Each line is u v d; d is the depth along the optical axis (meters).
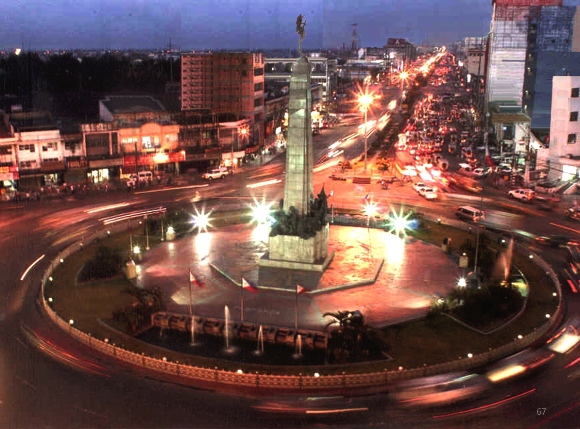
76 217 67.50
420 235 59.25
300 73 46.53
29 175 79.69
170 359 34.94
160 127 89.88
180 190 81.62
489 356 34.34
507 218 66.50
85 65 164.50
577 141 84.06
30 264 51.59
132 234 60.09
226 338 37.47
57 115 126.81
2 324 39.66
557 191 78.69
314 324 39.41
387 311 41.38
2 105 132.12
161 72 169.12
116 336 37.84
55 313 39.88
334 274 47.78
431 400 30.38
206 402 30.55
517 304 41.88
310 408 29.91
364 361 34.56
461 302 41.12
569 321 39.66
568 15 115.00
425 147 111.75
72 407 29.89
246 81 107.12
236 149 98.75
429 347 36.22
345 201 74.50
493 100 123.62
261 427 28.27
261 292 44.94
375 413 29.28
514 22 118.00
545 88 117.75
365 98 100.81
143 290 41.06
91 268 47.91
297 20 45.88
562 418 28.47
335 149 116.00
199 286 44.19
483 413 29.05
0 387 31.64
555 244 56.47
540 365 33.84
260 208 69.12
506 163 95.56
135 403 30.36
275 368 33.69
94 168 85.06
